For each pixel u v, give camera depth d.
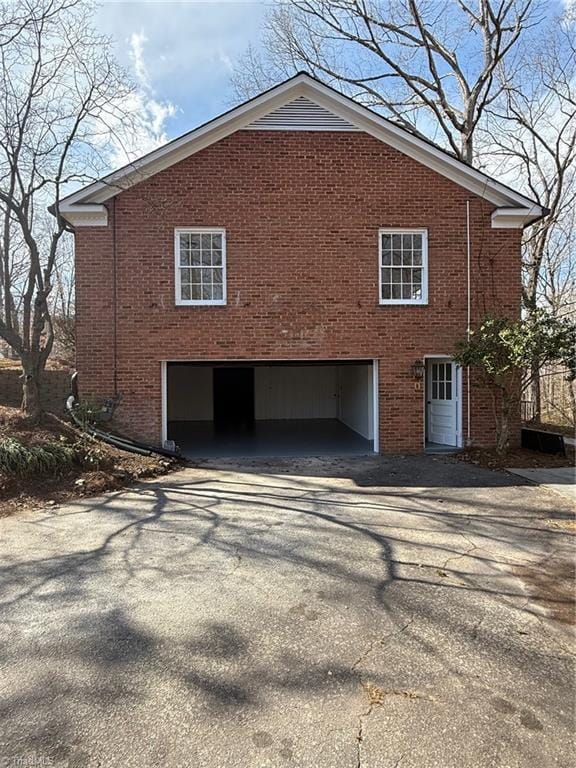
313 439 12.98
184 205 10.05
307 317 10.24
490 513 6.21
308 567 4.46
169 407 17.80
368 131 10.27
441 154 10.23
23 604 3.71
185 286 10.20
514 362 8.73
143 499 6.84
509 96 17.44
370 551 4.87
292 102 10.16
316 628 3.38
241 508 6.41
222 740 2.33
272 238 10.18
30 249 8.92
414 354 10.41
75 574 4.27
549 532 5.50
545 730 2.42
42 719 2.46
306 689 2.71
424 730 2.41
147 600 3.79
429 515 6.12
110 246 9.99
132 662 2.96
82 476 7.45
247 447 11.66
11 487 6.75
